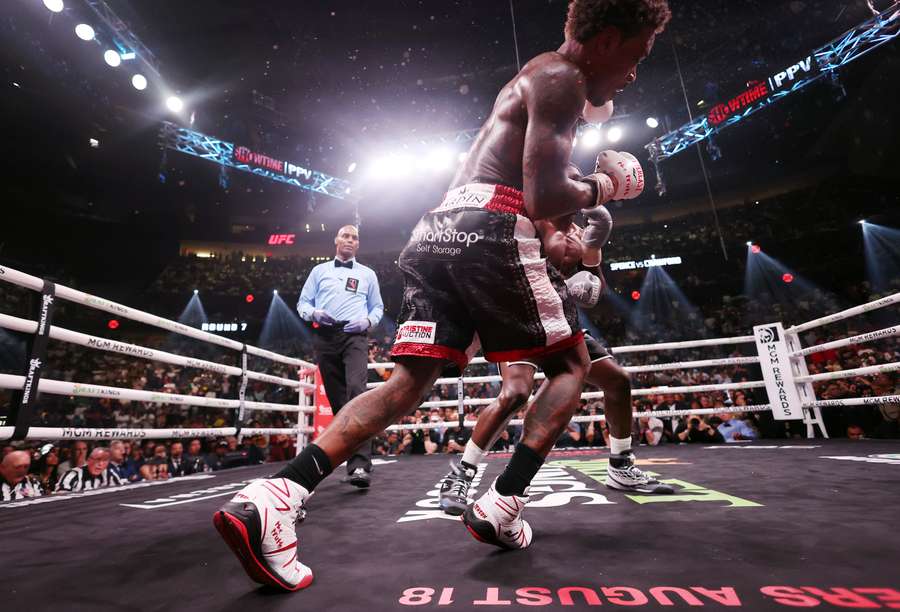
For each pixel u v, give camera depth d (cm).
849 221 1602
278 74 1567
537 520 153
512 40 1460
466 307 126
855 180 1617
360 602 90
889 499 163
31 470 527
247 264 2016
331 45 1461
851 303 1550
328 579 104
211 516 184
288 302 1888
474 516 118
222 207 2012
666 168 1880
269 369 1652
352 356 304
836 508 152
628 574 98
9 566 120
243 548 93
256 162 1703
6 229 1488
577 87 119
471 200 129
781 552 108
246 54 1465
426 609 85
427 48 1488
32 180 1523
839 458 289
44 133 1473
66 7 1112
